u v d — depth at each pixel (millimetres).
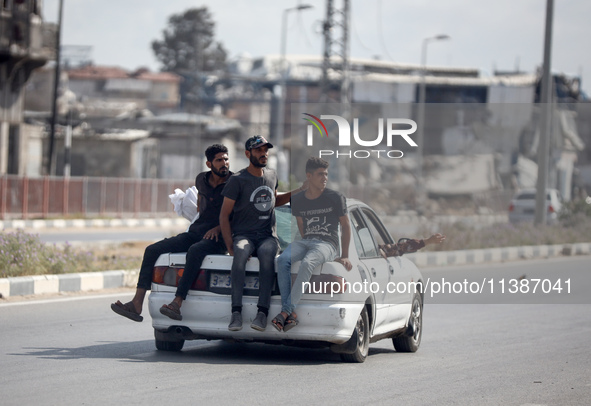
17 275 24906
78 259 28562
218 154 15914
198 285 15016
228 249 15148
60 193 66938
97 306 22516
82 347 16328
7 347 16000
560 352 17875
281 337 14523
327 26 81250
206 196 16016
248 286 14719
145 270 15555
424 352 17703
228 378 13500
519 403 12570
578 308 26266
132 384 12695
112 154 111062
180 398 11781
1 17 79312
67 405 11133
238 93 141500
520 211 59188
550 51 49281
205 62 182875
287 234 15773
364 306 15102
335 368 14914
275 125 130625
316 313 14289
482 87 123062
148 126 114375
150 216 74438
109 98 161250
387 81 122875
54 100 74438
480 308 26094
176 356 15648
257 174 15305
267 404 11617
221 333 14797
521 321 23250
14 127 86812
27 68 83188
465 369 15492
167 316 15133
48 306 22031
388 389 13156
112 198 71125
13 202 63312
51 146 74312
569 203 58719
